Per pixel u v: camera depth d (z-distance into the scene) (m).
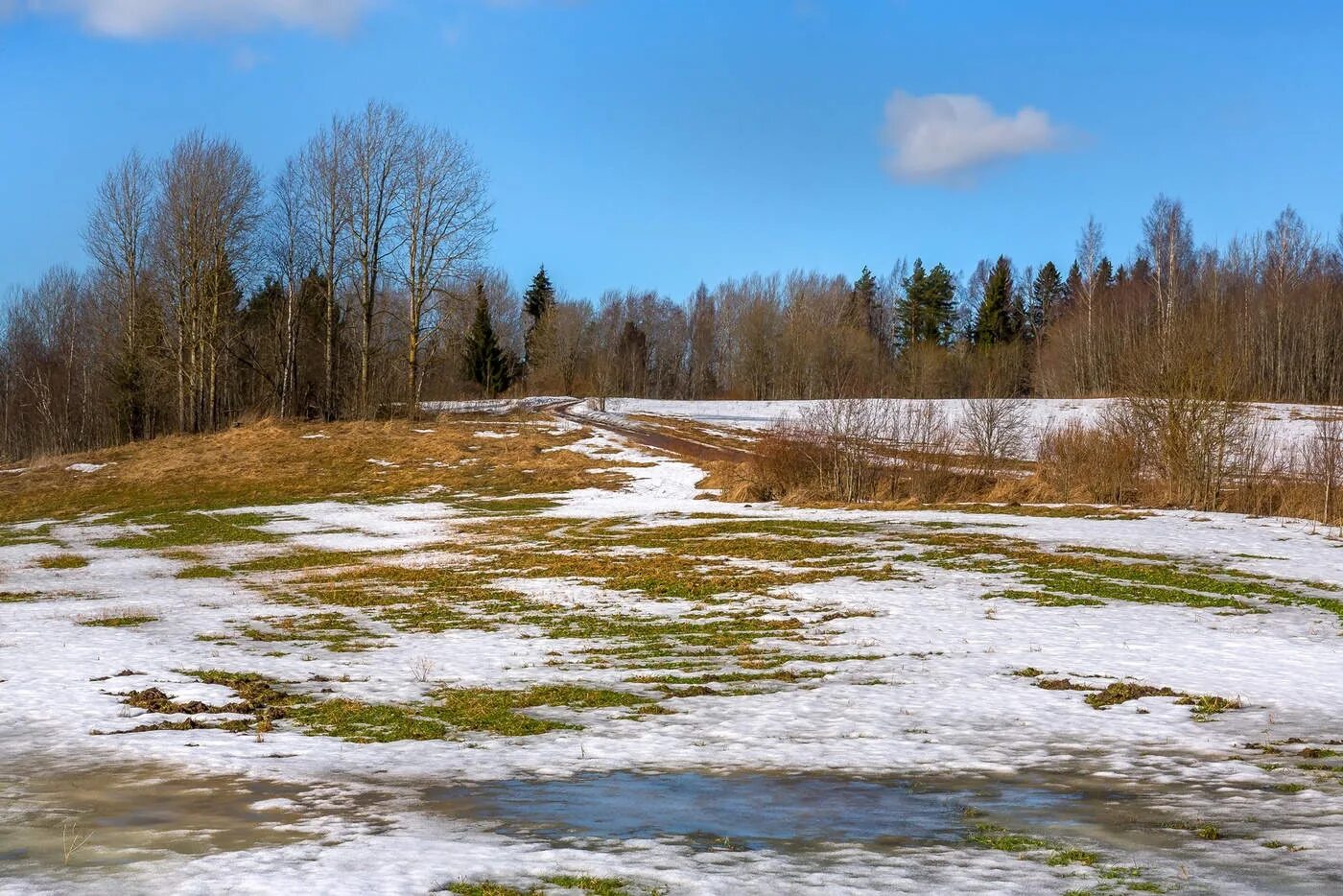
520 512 42.88
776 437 47.38
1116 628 17.42
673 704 12.92
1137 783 9.15
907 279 141.38
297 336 74.56
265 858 7.41
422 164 71.06
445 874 7.00
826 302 134.88
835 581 22.89
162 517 43.47
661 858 7.33
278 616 21.23
